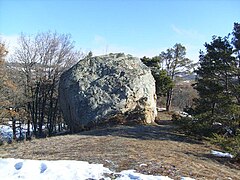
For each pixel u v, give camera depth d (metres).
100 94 22.02
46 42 32.94
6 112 25.25
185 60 40.97
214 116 17.55
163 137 17.44
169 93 38.94
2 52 25.44
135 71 23.59
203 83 18.39
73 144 14.03
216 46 18.69
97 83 22.61
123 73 23.12
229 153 14.43
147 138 16.62
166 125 22.70
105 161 10.31
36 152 12.12
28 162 9.23
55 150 12.48
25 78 31.52
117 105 21.52
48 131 32.22
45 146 13.66
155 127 20.98
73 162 9.63
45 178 8.30
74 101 22.14
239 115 16.88
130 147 13.29
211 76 18.94
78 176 8.52
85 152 11.91
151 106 23.09
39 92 32.44
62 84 23.98
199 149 15.12
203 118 17.66
